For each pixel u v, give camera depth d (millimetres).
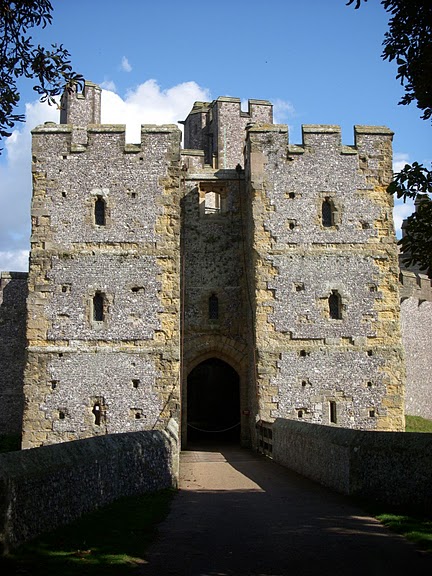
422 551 8516
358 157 24359
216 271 25578
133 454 13219
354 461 12633
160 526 10406
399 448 11469
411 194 9797
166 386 22125
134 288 22703
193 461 20656
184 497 13609
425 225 9828
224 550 8883
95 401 22000
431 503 10547
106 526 9961
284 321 23141
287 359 22922
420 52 9445
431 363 34375
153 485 14109
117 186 23281
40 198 23094
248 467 18906
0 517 7738
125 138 23547
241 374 25078
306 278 23484
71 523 9891
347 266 23688
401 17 9430
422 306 34281
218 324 25203
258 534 9781
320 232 23812
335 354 23094
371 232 23984
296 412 22672
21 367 28406
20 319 28734
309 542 9188
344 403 22859
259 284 23281
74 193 23188
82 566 7801
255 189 23875
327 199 24078
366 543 9008
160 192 23312
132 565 8062
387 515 10555
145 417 21938
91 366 22156
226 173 26359
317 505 11992
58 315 22406
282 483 15422
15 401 28172
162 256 22922
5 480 7930
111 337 22359
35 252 22719
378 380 23078
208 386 34719
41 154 23328
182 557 8523
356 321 23391
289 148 24172
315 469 15289
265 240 23625
